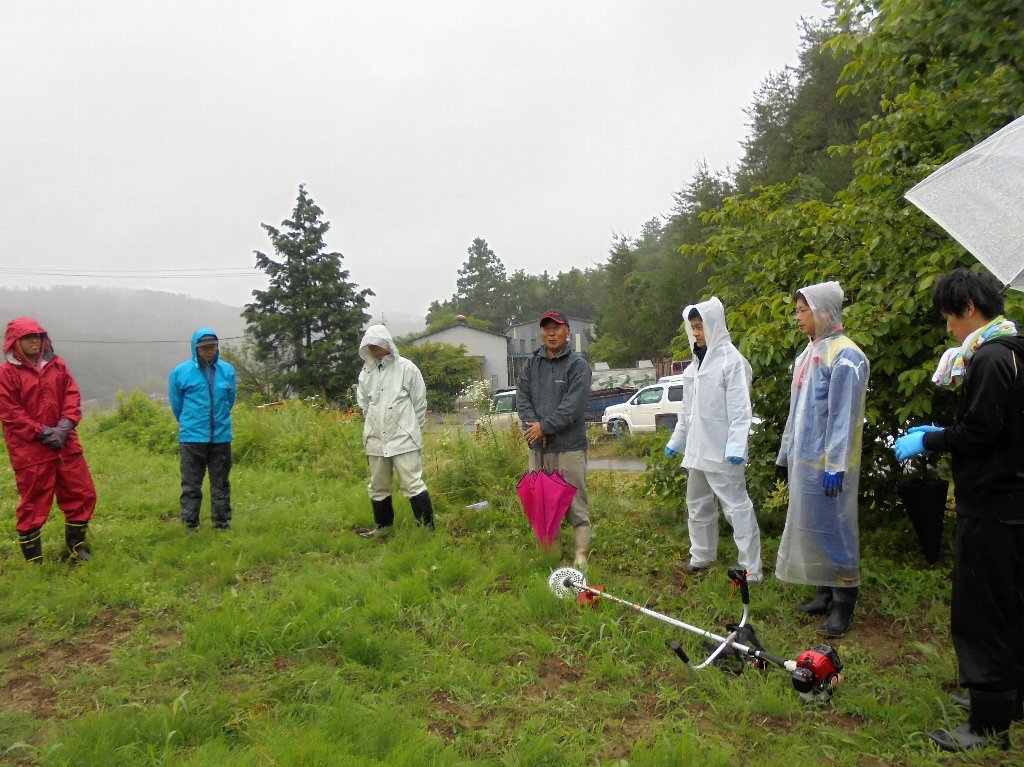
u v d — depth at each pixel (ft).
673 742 9.71
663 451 22.50
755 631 13.52
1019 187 9.09
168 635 13.66
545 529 17.34
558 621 13.99
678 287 115.24
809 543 13.60
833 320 13.62
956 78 17.29
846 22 19.43
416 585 15.30
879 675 11.91
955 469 9.77
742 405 15.85
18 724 10.15
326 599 14.60
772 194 20.93
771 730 10.36
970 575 9.50
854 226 18.42
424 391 20.85
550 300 337.52
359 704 10.61
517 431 30.09
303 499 26.40
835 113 95.55
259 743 9.49
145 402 47.65
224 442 21.15
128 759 9.18
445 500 25.71
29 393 17.61
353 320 142.10
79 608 14.58
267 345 138.41
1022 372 9.11
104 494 26.58
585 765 9.31
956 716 10.46
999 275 8.61
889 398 17.48
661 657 12.50
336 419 40.42
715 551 17.43
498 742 9.88
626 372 121.49
